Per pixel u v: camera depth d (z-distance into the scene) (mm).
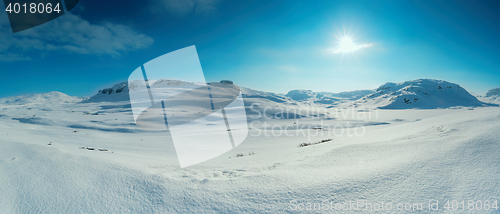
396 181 2812
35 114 53844
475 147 3494
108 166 3684
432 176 2834
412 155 3684
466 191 2459
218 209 2506
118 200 2709
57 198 2719
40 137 16250
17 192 2803
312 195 2670
